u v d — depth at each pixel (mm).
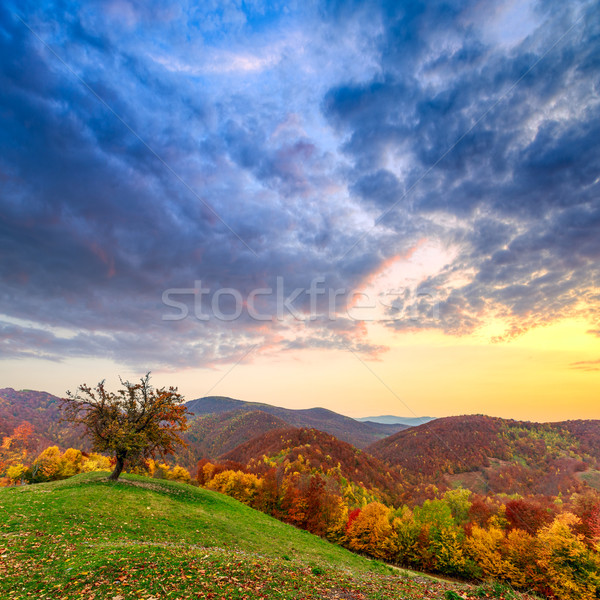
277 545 30922
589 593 41312
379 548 64375
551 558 45688
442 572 56781
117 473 38250
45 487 33219
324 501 79625
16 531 19219
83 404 38406
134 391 40312
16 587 12180
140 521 25812
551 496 130000
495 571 50031
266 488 80000
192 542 24172
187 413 41312
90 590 12008
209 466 99875
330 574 18578
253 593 12938
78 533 20391
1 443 159500
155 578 13297
